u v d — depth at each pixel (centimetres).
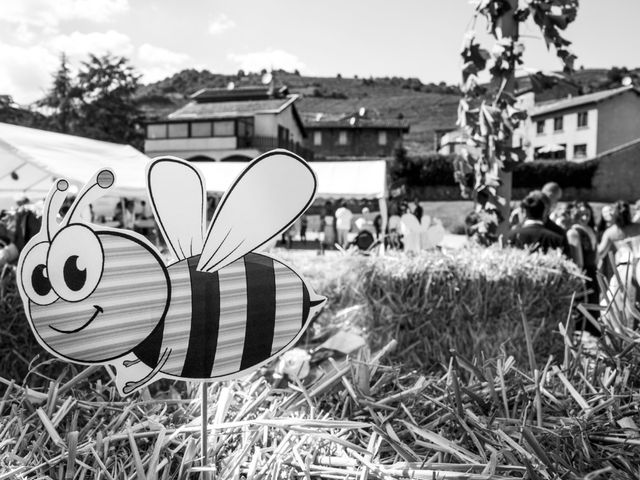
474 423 126
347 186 1742
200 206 112
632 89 4156
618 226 466
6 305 201
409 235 344
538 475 107
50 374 200
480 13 370
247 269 117
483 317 296
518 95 376
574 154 4359
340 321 314
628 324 163
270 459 114
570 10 351
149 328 110
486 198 387
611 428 122
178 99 12669
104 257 106
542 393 139
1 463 109
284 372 151
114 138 4047
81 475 108
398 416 134
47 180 1254
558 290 307
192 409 137
